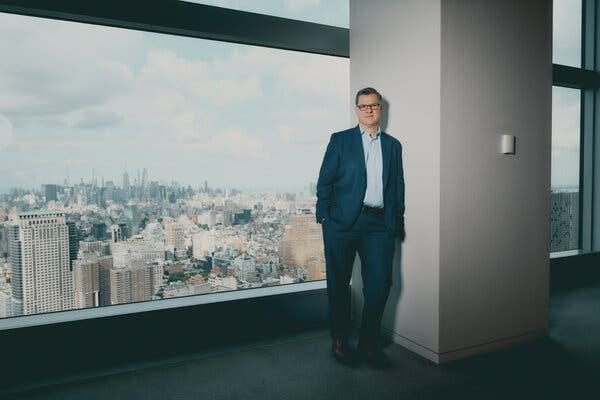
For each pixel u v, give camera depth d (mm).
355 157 2328
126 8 2326
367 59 2824
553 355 2428
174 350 2545
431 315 2346
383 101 2693
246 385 2113
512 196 2549
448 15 2260
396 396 1979
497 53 2459
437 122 2268
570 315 3143
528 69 2598
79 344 2312
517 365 2297
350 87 3023
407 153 2496
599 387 2041
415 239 2453
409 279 2512
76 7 2221
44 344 2236
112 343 2391
